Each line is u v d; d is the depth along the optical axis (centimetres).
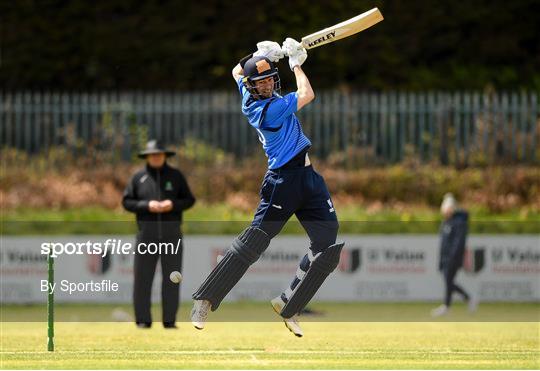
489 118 8400
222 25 9494
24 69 9325
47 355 3403
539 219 7731
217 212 7638
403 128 8244
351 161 8275
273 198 3144
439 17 9712
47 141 8119
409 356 3441
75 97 8112
